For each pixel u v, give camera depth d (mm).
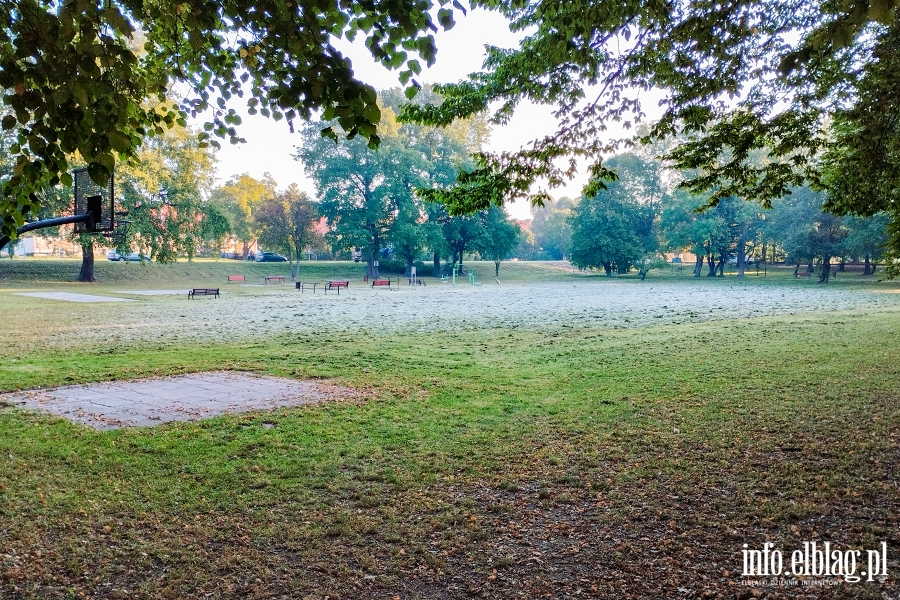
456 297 34688
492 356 12914
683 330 16875
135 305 26969
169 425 7359
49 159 4242
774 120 9352
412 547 4242
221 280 53750
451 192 9492
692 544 4227
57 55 3854
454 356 12930
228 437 6848
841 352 11984
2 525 4547
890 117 8977
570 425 7289
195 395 9086
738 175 10164
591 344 14461
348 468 5863
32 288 38688
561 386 9664
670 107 9391
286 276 60062
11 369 11180
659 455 6125
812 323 17547
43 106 4000
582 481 5453
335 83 4305
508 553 4141
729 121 9703
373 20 4699
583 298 33406
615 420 7488
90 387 9688
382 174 59188
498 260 66000
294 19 4410
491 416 7781
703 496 5062
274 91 4973
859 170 9898
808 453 6039
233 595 3635
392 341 15445
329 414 7914
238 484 5418
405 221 59219
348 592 3674
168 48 6227
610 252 64438
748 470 5629
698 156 10062
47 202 38562
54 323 19500
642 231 70562
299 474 5676
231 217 60781
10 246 49719
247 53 5652
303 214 54812
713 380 9734
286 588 3713
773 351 12477
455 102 10094
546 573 3869
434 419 7641
